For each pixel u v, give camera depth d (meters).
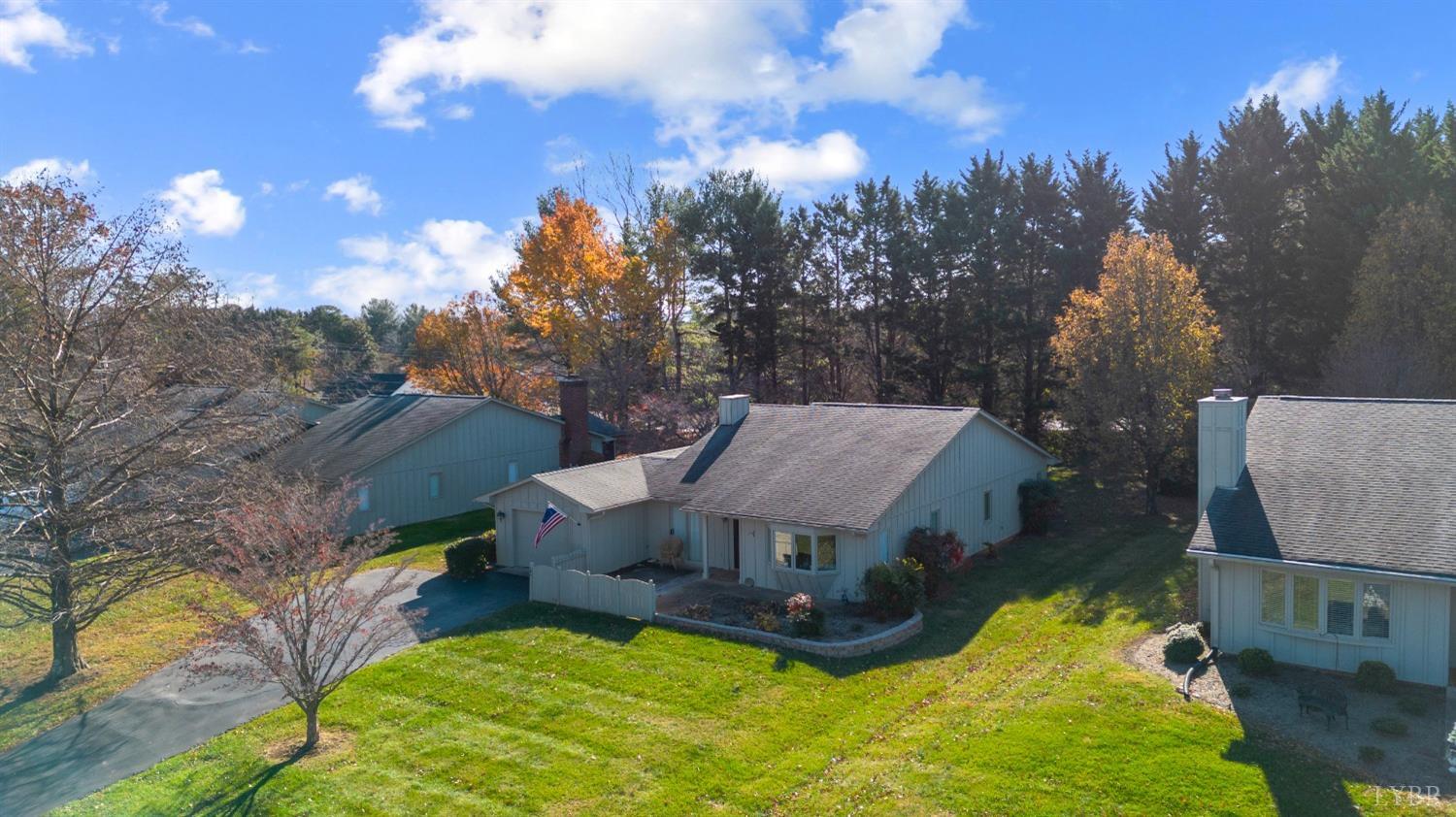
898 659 18.81
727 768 14.16
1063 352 35.50
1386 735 13.95
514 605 23.45
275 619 15.24
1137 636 19.45
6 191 19.09
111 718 17.27
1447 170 34.66
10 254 19.31
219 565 16.64
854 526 21.47
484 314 55.16
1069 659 18.38
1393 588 16.00
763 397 50.84
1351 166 37.81
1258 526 17.64
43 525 19.61
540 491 26.78
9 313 21.95
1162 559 26.73
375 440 36.19
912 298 48.94
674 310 53.50
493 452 39.16
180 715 17.27
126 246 20.69
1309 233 39.12
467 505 37.88
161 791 14.20
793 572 23.19
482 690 17.66
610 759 14.61
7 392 19.98
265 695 18.11
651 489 27.56
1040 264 47.06
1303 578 16.92
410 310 116.50
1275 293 40.81
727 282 51.31
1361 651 16.34
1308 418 20.77
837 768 14.07
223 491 21.92
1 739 16.48
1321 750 13.53
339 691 17.84
